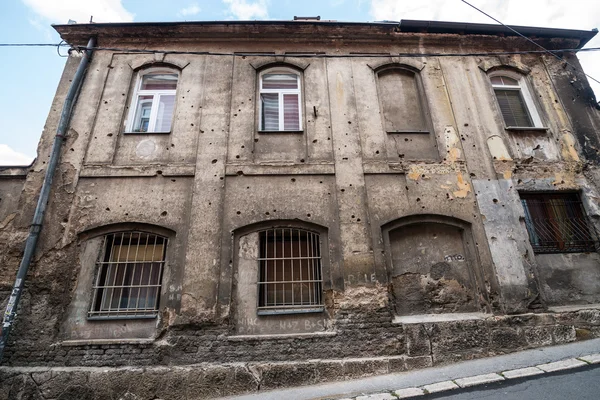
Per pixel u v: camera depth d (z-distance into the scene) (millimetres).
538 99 8039
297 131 7121
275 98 7758
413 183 6793
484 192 6836
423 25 8148
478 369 5152
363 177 6707
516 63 8375
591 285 6520
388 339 5637
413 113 7754
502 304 6086
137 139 6898
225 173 6566
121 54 7754
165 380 5133
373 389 4840
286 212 6336
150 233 6176
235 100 7324
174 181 6492
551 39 8656
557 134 7641
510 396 4172
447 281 6332
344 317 5750
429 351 5578
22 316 5504
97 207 6207
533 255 6492
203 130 6938
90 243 6039
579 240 6820
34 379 5078
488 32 8406
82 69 7320
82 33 7762
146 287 5918
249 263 6035
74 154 6570
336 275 5988
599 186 7156
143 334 5555
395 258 6402
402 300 6164
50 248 5879
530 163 7254
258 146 6980
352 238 6234
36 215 5934
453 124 7453
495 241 6480
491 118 7594
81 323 5578
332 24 7977
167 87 7797
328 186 6613
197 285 5770
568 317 6004
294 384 5188
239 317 5707
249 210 6312
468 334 5734
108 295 5863
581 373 4582
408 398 4434
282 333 5660
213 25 7859
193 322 5559
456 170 6984
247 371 5227
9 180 6457
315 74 7734
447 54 8109
